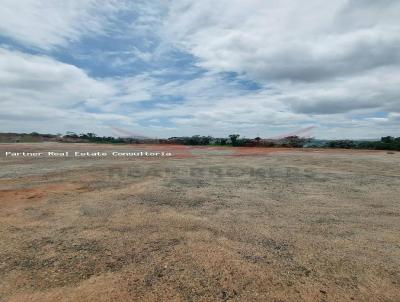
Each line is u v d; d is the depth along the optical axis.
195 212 4.52
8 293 2.33
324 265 2.78
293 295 2.30
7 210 4.62
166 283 2.46
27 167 10.31
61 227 3.83
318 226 3.89
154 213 4.46
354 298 2.26
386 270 2.69
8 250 3.11
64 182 7.09
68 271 2.67
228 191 6.11
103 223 3.99
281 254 3.01
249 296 2.28
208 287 2.40
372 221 4.12
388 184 6.96
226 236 3.51
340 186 6.70
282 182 7.24
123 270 2.68
